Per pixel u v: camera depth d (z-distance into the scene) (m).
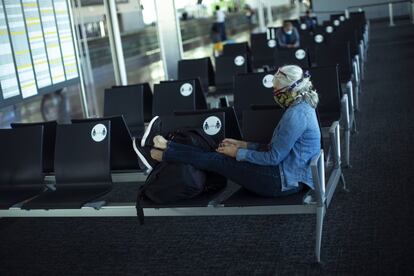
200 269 3.04
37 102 7.82
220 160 3.05
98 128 3.50
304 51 6.52
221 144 3.15
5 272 3.29
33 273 3.25
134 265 3.21
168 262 3.19
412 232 3.18
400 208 3.56
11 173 3.68
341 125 4.54
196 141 3.16
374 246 3.06
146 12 7.82
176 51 8.42
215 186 3.18
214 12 13.49
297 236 3.35
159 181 3.03
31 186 3.63
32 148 3.64
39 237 3.86
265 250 3.20
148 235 3.66
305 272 2.86
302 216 3.67
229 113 3.38
